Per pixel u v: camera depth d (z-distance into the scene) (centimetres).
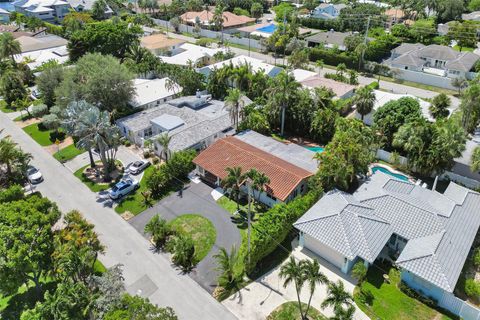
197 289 3594
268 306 3397
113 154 5906
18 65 8775
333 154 4691
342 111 6938
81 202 4866
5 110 7644
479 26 11438
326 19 13612
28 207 3488
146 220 4512
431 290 3369
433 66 9631
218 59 9612
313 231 3825
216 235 4241
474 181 4916
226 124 6306
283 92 6078
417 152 4966
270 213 4050
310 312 3312
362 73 9694
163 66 8550
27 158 5116
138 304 2745
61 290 2927
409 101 5803
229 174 4500
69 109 5212
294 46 10412
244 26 13938
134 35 10081
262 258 3881
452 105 7531
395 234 3888
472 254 3856
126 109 6925
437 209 4044
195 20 13512
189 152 5369
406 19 13662
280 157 5297
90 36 9219
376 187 4484
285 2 17250
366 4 14612
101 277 3181
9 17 13888
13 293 3238
